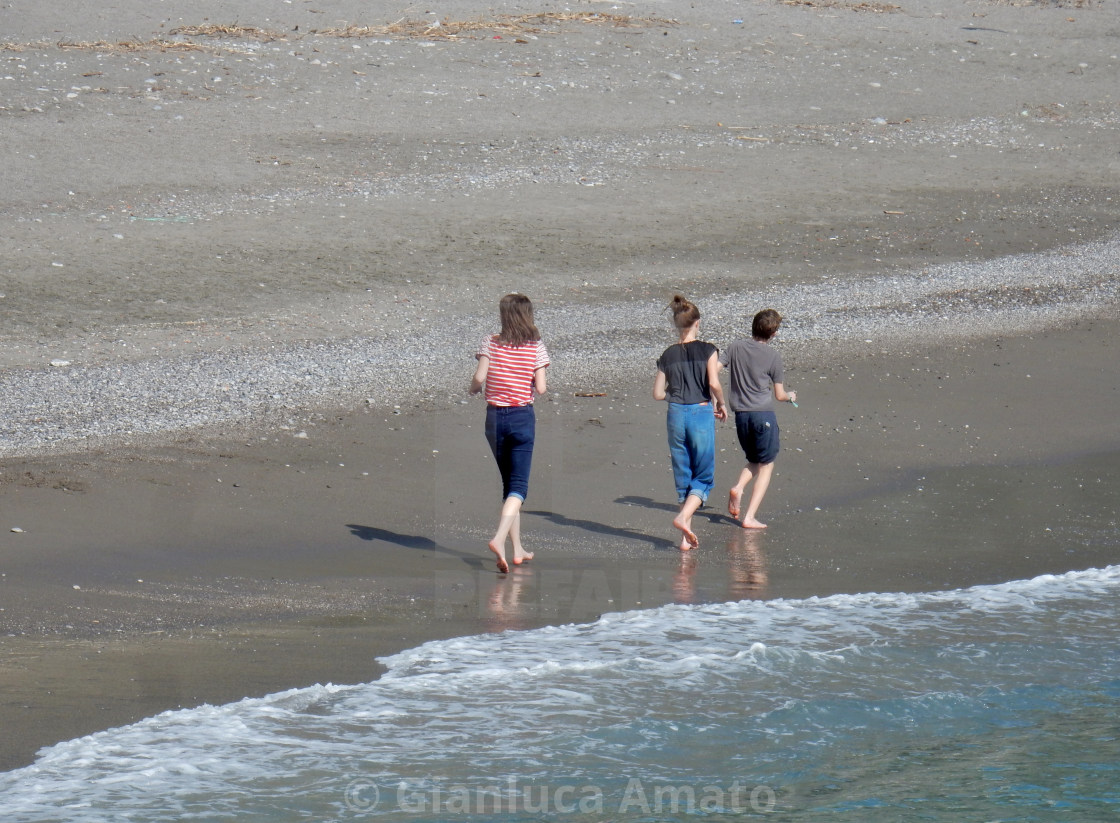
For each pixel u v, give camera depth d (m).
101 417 44.12
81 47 117.19
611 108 113.12
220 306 63.62
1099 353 57.22
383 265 72.56
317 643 25.31
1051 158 105.19
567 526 34.88
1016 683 25.14
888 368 54.25
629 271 73.44
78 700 21.86
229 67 115.44
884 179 97.81
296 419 44.53
